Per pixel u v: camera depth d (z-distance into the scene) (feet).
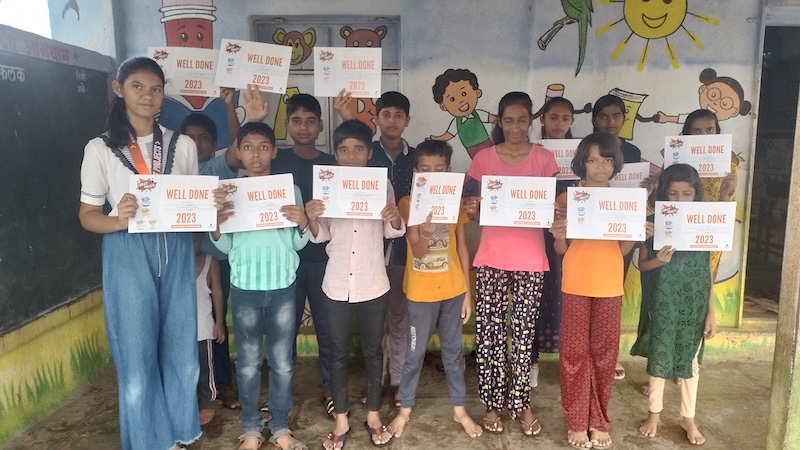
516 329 8.84
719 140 9.36
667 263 8.53
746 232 11.99
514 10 11.53
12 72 8.98
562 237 8.35
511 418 9.69
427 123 11.89
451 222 8.20
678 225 8.30
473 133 11.89
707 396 10.45
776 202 18.49
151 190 7.38
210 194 7.61
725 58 11.63
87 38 11.69
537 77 11.65
